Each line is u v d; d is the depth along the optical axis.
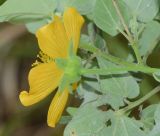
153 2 0.27
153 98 0.30
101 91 0.26
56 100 0.25
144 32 0.27
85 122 0.25
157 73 0.24
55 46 0.24
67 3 0.27
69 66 0.23
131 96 0.25
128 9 0.26
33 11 0.28
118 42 0.30
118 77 0.26
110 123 0.26
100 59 0.25
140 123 0.25
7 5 0.27
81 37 0.28
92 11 0.27
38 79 0.23
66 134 0.25
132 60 0.27
